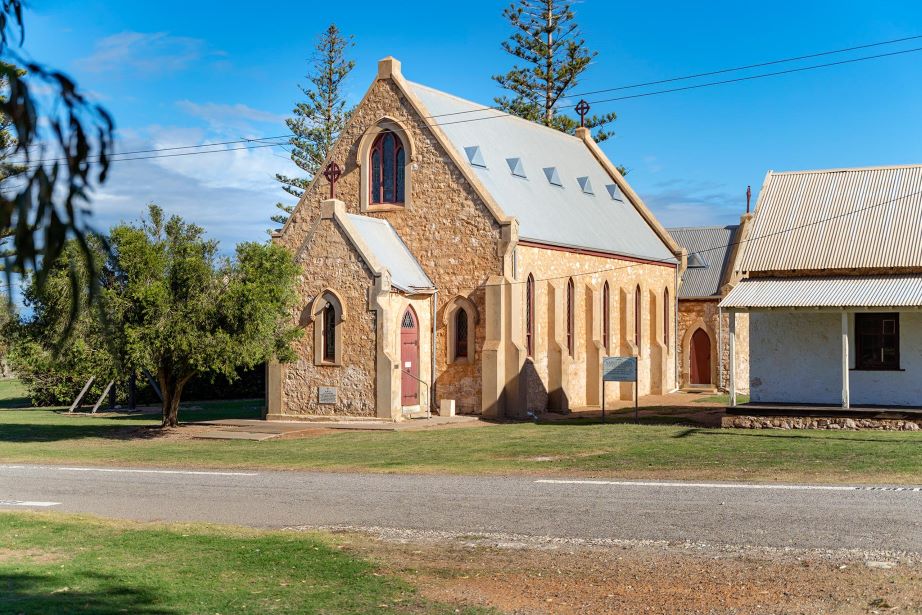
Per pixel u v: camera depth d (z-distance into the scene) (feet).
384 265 121.90
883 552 43.57
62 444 108.58
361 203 134.92
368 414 120.57
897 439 87.61
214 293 109.09
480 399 125.80
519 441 95.91
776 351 110.83
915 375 104.17
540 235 133.39
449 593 40.04
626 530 50.75
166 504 64.23
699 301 182.80
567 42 241.96
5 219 15.31
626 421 119.34
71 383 175.01
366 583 41.68
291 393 125.70
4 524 55.98
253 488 70.18
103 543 50.34
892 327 105.70
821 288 105.60
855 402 106.93
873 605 35.91
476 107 151.94
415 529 53.31
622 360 115.85
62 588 40.75
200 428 119.44
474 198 127.13
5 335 104.83
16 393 238.89
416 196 131.13
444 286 128.88
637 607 37.42
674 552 45.50
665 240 182.09
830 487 61.46
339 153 136.98
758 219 118.42
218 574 43.47
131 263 104.32
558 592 39.86
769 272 111.65
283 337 115.96
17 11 16.96
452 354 128.06
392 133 134.21
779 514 52.85
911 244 107.65
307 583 41.86
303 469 80.84
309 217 136.98
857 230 112.16
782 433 95.81
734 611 36.24
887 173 119.24
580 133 189.98
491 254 125.80
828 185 120.47
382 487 68.69
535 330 132.26
